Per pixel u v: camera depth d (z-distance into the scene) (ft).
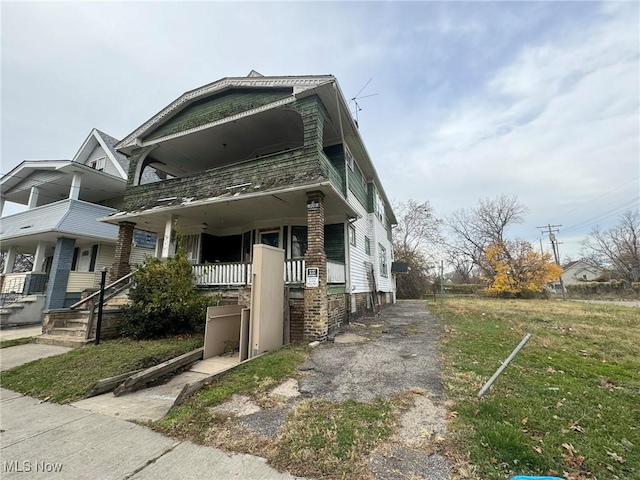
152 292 24.95
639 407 10.46
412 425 9.39
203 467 7.84
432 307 51.39
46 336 25.03
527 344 19.98
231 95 30.42
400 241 113.70
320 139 25.02
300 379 14.19
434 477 6.97
